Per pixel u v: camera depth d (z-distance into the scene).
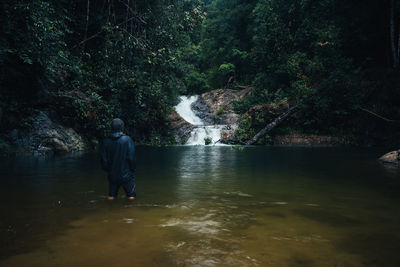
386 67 18.91
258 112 18.42
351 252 1.97
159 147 14.93
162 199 3.61
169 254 1.90
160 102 16.88
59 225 2.50
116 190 3.65
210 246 2.06
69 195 3.76
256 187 4.49
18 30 7.52
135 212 2.97
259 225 2.57
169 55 12.13
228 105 23.17
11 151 8.64
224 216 2.86
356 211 3.10
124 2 13.00
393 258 1.87
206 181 5.02
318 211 3.08
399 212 3.06
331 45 18.14
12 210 2.99
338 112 16.83
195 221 2.67
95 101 11.12
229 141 18.02
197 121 22.69
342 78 17.52
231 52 28.70
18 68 8.71
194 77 29.11
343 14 20.08
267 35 20.77
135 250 1.97
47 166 6.59
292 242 2.16
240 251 1.97
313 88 17.73
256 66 24.31
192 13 12.77
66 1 10.43
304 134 17.62
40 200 3.46
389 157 8.38
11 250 1.94
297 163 7.95
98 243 2.09
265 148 14.46
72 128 11.12
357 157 9.73
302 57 19.39
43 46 8.00
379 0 19.28
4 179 4.92
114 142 3.63
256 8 22.61
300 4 20.72
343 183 4.89
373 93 17.27
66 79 10.71
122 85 12.62
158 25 12.49
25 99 9.33
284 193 4.04
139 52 11.88
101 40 12.15
